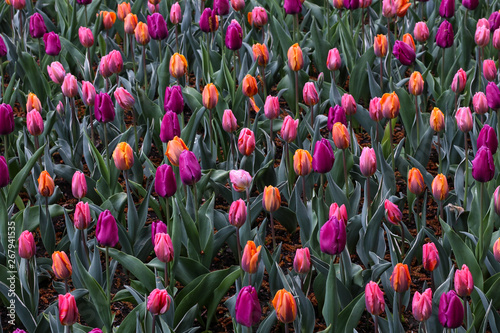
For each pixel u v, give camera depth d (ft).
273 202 10.32
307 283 10.41
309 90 13.08
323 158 10.28
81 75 18.74
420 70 17.51
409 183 10.62
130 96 13.15
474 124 13.24
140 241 11.53
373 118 12.60
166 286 9.61
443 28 15.40
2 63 17.29
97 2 19.84
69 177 13.58
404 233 11.93
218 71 16.12
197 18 20.13
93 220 12.57
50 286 11.57
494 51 17.94
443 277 10.47
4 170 9.69
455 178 12.55
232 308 10.06
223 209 13.48
